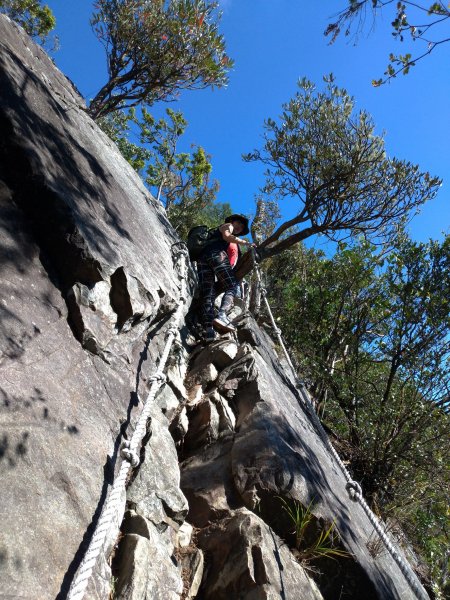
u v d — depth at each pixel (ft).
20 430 6.27
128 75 29.07
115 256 10.30
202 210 59.57
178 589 7.78
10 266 8.09
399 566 12.26
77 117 15.20
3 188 8.98
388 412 22.40
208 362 14.78
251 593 8.54
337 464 15.14
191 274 21.13
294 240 30.42
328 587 10.23
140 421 8.56
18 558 5.15
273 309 33.53
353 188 28.63
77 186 11.07
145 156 56.44
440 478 21.22
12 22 14.20
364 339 26.53
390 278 24.32
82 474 6.86
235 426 12.54
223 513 10.23
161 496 9.12
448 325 22.17
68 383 7.84
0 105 9.41
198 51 28.02
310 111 29.48
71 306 8.87
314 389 27.14
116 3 27.89
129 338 10.62
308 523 10.49
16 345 7.17
